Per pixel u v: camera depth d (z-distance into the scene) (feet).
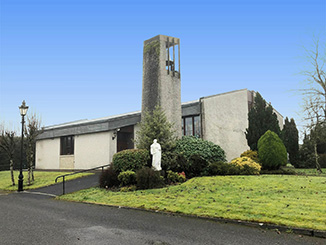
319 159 69.77
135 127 79.87
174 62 67.46
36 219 29.73
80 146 84.12
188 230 23.84
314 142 59.93
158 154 49.85
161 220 27.63
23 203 42.01
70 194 46.65
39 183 63.10
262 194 33.63
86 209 34.78
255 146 63.93
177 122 65.41
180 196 36.35
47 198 46.16
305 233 21.77
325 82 59.52
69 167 87.10
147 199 36.52
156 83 64.03
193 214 28.48
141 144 57.16
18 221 28.94
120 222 27.37
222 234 22.47
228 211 28.02
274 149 53.21
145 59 67.26
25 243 21.30
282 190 34.73
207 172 52.34
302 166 71.05
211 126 71.05
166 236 22.35
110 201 38.14
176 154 55.31
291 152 72.28
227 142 72.54
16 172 88.63
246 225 24.66
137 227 25.31
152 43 66.23
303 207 27.07
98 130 77.46
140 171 45.09
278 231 22.61
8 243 21.36
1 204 41.75
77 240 21.75
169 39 66.85
